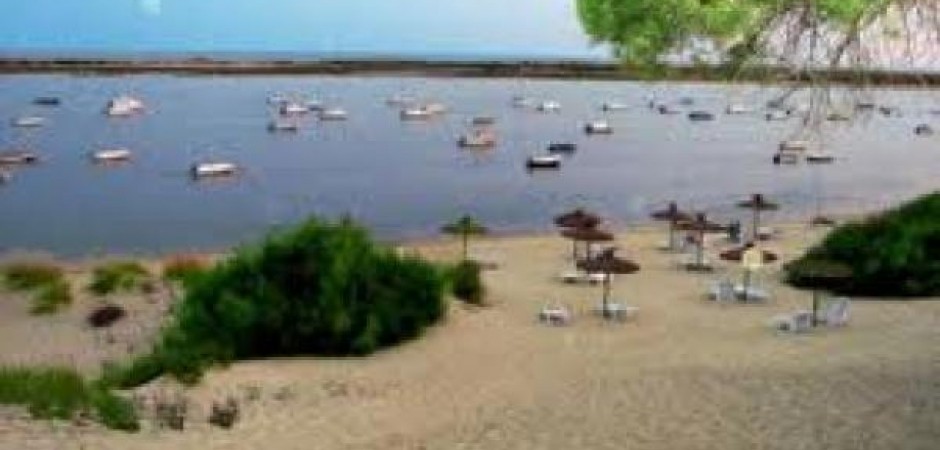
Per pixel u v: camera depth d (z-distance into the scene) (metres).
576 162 104.56
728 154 113.75
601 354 27.88
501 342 29.25
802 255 42.34
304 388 23.97
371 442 19.58
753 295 35.62
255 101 175.00
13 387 20.20
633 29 14.28
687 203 78.19
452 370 26.11
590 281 39.12
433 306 30.44
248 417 21.23
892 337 28.23
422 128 134.75
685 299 36.25
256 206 74.94
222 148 110.56
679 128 145.25
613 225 64.62
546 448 18.91
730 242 50.44
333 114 142.12
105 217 68.94
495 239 54.44
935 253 35.72
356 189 83.75
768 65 13.81
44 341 31.69
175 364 24.89
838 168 101.81
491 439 19.55
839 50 13.47
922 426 19.50
